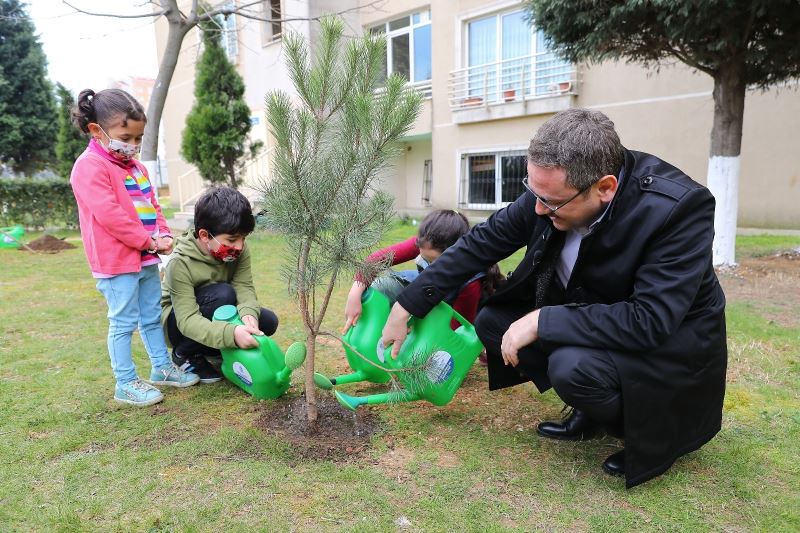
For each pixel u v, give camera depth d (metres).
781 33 5.06
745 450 2.04
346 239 1.88
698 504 1.73
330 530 1.59
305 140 1.79
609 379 1.72
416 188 13.39
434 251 2.62
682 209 1.64
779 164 7.87
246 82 13.32
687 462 1.98
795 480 1.86
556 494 1.79
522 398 2.57
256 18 4.90
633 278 1.77
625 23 5.03
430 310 2.12
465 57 11.02
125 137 2.42
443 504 1.72
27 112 19.83
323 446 2.06
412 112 1.81
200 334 2.44
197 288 2.66
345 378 2.47
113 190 2.42
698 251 1.64
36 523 1.61
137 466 1.93
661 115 8.72
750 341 3.29
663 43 5.46
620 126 9.16
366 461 1.98
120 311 2.46
